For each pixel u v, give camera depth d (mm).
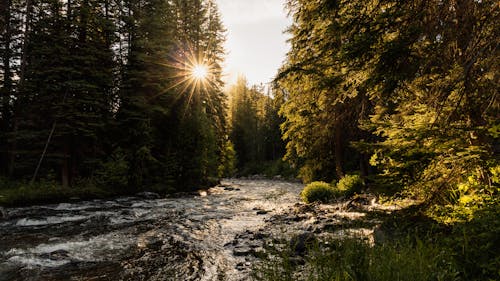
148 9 29125
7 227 12352
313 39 8664
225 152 39312
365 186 18453
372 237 5656
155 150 27062
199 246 9586
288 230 10672
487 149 4875
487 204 4410
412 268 3457
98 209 16500
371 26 5469
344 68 6137
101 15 25797
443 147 4863
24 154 22344
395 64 5105
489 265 3492
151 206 17875
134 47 26953
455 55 5688
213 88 36812
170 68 29078
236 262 7805
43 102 21578
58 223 13164
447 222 4996
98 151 23750
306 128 19688
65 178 21375
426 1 5414
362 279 3469
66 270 7648
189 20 36406
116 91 25484
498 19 4785
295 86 12977
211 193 25656
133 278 7133
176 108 28750
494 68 4887
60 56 21250
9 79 23062
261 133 74750
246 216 14648
